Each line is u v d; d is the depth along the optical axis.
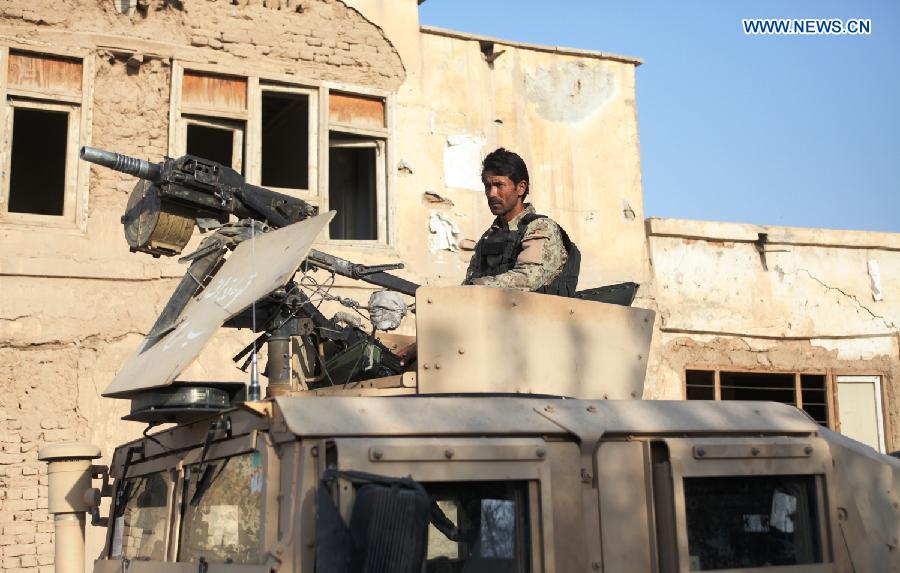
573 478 3.78
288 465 3.48
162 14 11.14
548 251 4.92
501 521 3.62
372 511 3.20
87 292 10.30
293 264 4.05
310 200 11.70
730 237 14.01
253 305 4.48
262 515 3.49
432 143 12.46
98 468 5.75
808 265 14.50
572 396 4.55
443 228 12.34
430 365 4.28
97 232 10.47
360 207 12.56
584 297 5.32
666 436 3.99
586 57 13.54
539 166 13.08
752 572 3.88
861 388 14.59
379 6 12.34
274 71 11.62
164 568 4.29
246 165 11.40
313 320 5.09
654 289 13.52
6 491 9.72
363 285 11.47
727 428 4.09
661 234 13.63
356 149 12.65
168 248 5.25
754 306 14.10
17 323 9.98
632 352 4.81
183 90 11.21
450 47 12.77
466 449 3.53
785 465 4.02
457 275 12.30
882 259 14.91
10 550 9.64
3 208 10.24
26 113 12.79
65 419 10.03
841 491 4.20
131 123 10.86
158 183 4.98
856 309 14.64
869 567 4.13
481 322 4.38
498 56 13.03
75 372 10.14
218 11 11.42
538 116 13.16
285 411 3.50
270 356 4.76
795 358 14.28
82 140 10.59
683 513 3.79
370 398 3.68
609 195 13.41
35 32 10.51
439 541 3.61
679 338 13.66
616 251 13.33
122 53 10.84
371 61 12.23
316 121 11.85
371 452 3.40
